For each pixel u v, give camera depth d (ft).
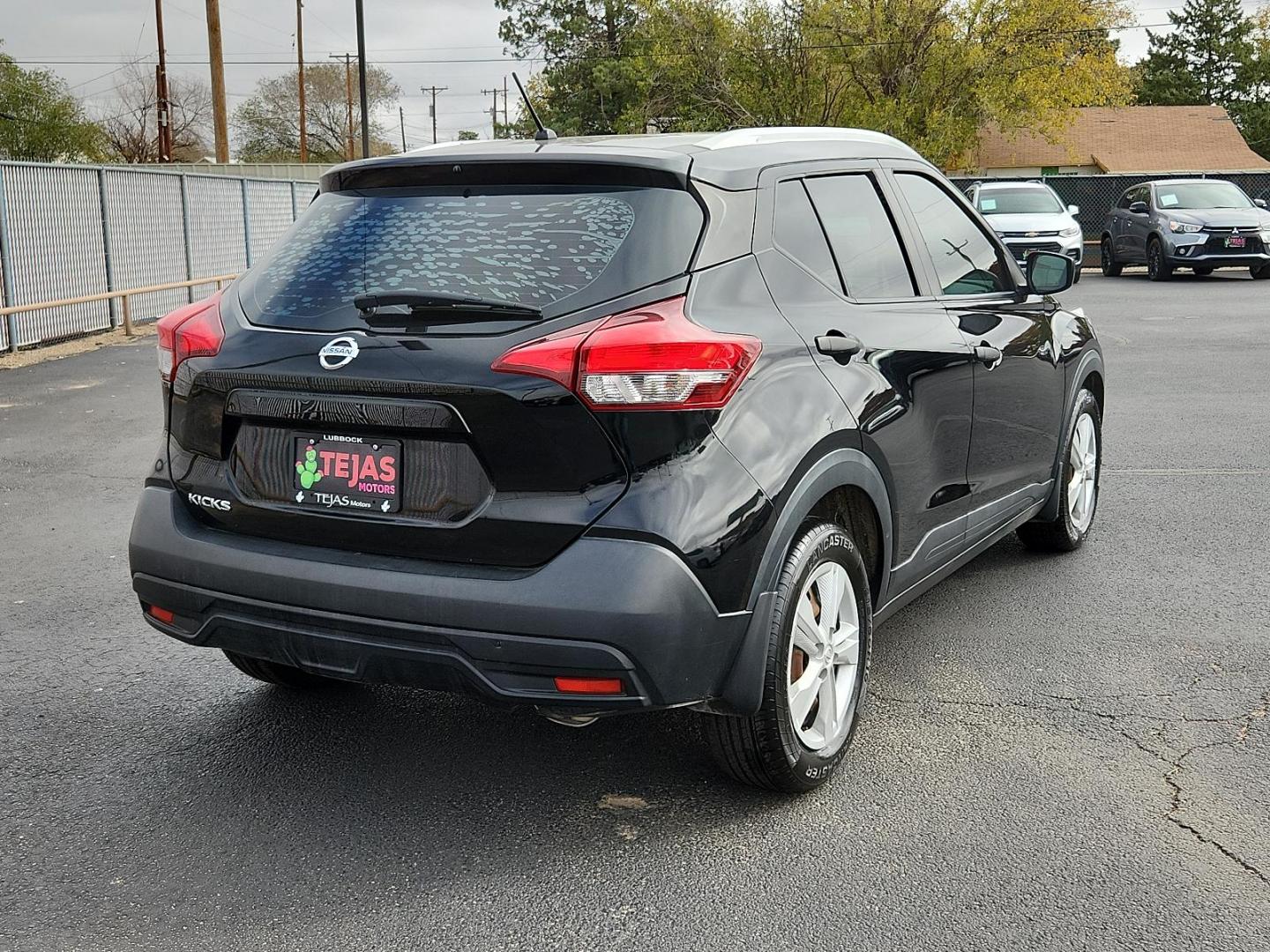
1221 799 11.14
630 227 10.11
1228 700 13.44
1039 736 12.57
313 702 13.76
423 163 10.85
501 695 9.62
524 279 9.89
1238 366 39.37
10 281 48.01
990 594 17.22
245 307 10.99
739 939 9.05
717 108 141.90
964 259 15.06
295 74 291.17
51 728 13.01
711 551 9.57
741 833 10.63
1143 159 183.32
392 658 9.93
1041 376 16.37
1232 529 20.33
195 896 9.71
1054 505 18.02
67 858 10.31
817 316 11.34
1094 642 15.30
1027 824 10.71
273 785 11.68
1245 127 264.31
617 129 171.63
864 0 132.46
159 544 11.05
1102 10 143.02
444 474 9.81
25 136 205.05
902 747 12.36
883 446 11.85
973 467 14.44
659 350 9.39
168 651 15.42
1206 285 73.67
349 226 11.01
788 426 10.31
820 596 11.07
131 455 28.37
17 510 23.04
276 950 8.96
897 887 9.72
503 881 9.89
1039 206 75.77
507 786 11.59
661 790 11.47
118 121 250.37
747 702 10.22
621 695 9.50
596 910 9.46
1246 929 9.06
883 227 13.35
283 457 10.53
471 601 9.51
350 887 9.83
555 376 9.36
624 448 9.41
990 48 133.90
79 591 17.94
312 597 10.12
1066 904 9.43
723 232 10.56
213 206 67.00
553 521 9.46
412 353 9.82
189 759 12.25
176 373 11.14
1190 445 27.25
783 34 137.80
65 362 45.60
